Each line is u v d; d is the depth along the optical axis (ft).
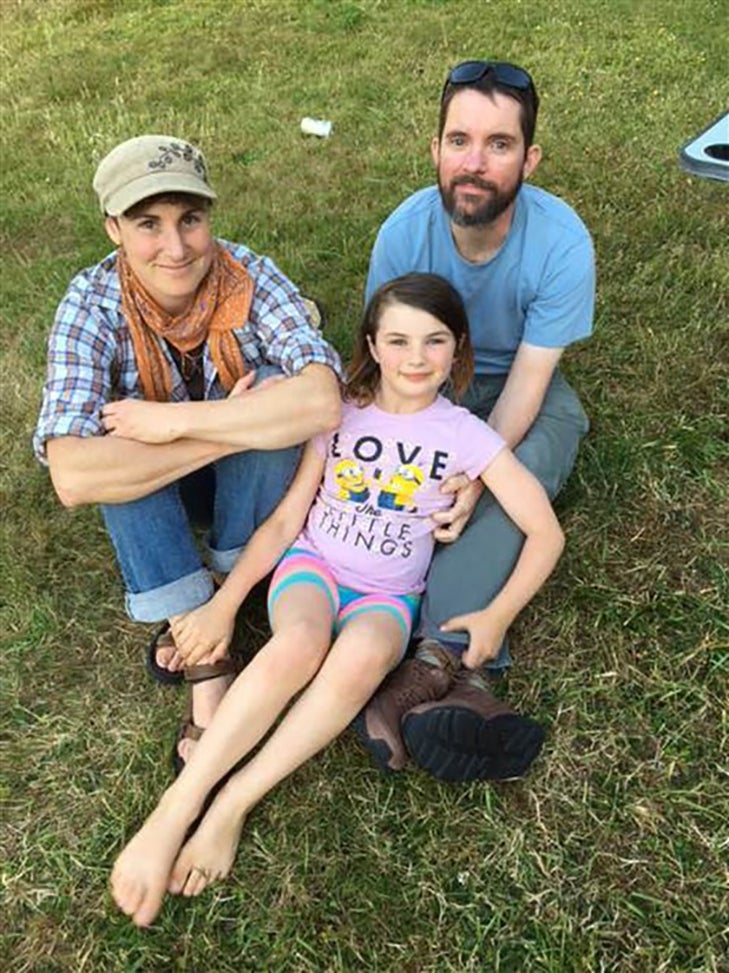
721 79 19.56
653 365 11.80
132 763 8.23
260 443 7.82
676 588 9.31
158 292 7.80
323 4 25.31
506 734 7.35
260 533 8.43
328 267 14.51
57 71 22.86
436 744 7.33
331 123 18.86
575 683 8.61
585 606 9.19
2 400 12.52
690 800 7.66
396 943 6.97
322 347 8.18
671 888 7.16
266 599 9.53
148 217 7.40
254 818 7.77
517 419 8.93
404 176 16.84
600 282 13.41
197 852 7.33
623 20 23.04
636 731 8.20
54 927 7.20
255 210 16.01
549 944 6.89
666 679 8.55
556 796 7.78
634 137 17.15
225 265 8.17
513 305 9.13
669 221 14.49
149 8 26.78
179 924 7.18
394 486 8.28
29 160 18.95
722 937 6.86
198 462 7.83
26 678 9.05
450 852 7.48
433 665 7.97
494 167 8.21
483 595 8.17
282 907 7.22
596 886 7.20
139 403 7.79
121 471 7.63
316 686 7.50
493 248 8.88
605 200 15.34
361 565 8.23
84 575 10.05
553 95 19.17
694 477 10.39
